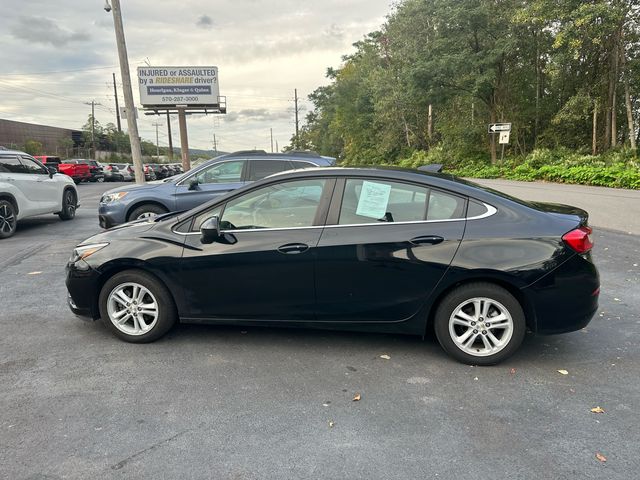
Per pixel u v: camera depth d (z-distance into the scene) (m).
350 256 3.81
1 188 9.40
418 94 28.03
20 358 3.95
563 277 3.60
